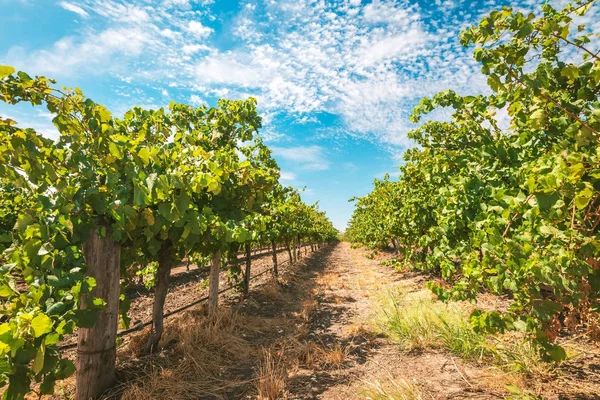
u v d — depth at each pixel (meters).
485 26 2.18
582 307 2.36
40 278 2.40
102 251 3.26
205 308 6.56
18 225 2.42
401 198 10.40
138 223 3.43
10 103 3.09
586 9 2.02
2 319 4.02
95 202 3.00
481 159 4.23
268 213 8.12
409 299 6.68
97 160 3.35
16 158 2.60
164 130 5.17
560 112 2.80
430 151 6.46
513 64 2.23
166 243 4.54
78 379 3.19
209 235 4.46
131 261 4.23
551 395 2.75
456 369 3.48
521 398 2.72
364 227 20.19
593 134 2.05
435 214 7.39
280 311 6.94
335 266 16.77
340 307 7.00
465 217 4.76
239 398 3.35
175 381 3.57
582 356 3.35
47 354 2.18
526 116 2.87
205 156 3.92
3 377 1.96
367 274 12.02
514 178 3.54
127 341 4.93
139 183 2.98
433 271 9.91
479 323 2.42
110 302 3.31
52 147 2.87
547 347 2.21
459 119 5.55
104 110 3.38
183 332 4.77
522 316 2.32
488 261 2.40
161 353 4.32
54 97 3.16
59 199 2.67
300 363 4.11
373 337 4.82
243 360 4.27
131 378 3.59
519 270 2.20
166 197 3.18
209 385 3.60
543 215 2.18
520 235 2.37
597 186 2.34
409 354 4.05
